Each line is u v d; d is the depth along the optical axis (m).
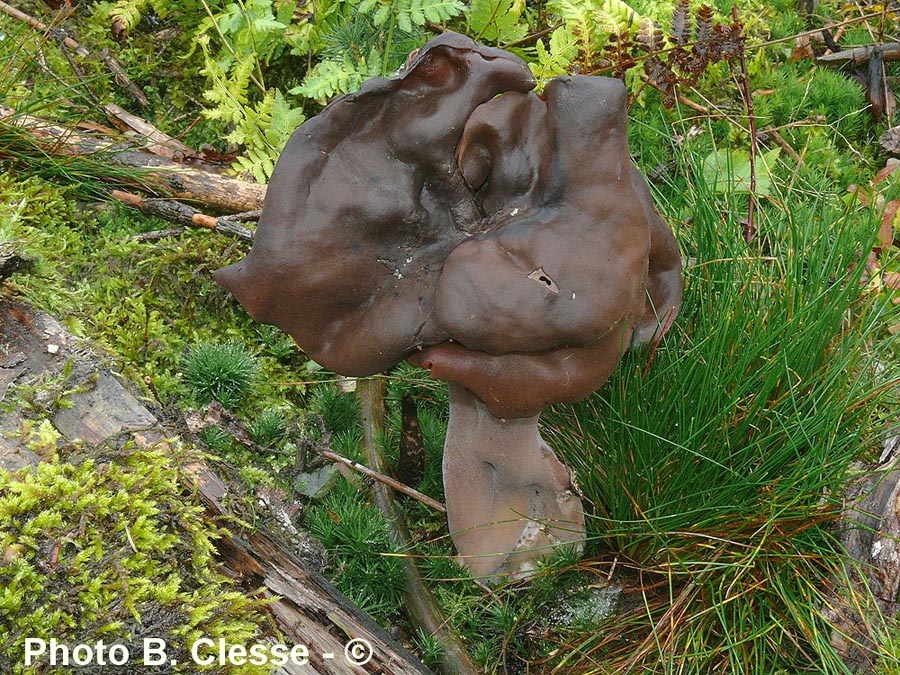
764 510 2.83
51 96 3.83
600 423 3.06
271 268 2.32
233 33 4.36
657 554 2.97
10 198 3.41
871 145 4.83
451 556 3.12
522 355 2.38
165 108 4.49
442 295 2.31
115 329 3.31
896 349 3.63
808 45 5.20
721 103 4.73
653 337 2.80
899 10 5.14
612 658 2.93
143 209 3.89
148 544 2.18
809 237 3.52
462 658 2.93
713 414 2.99
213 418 3.35
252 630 2.22
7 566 2.06
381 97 2.33
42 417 2.45
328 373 3.73
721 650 2.83
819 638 2.69
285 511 3.19
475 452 2.84
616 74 4.09
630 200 2.36
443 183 2.41
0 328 2.66
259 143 4.08
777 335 3.05
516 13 4.29
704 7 3.86
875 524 2.86
